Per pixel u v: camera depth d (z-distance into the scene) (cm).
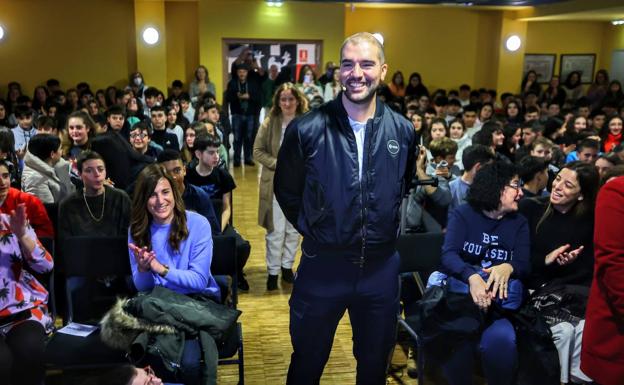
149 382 199
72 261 276
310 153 177
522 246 254
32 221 293
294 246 414
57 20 1015
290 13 1031
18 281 247
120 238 278
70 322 272
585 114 807
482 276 245
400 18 1177
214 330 238
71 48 1029
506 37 1155
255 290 401
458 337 246
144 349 224
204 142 370
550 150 438
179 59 1120
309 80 966
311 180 178
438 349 253
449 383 257
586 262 261
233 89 862
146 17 1018
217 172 382
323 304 188
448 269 252
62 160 379
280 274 430
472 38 1194
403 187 188
